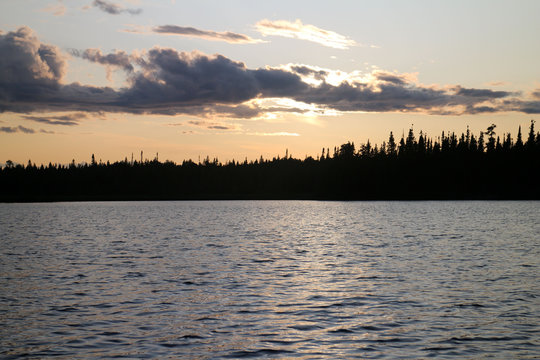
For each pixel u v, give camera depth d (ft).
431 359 46.29
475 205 449.48
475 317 60.03
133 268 98.07
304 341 51.49
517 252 122.01
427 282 82.17
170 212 380.58
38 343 50.70
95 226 228.63
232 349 49.14
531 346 49.62
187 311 63.26
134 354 47.60
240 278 86.53
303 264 103.40
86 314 61.72
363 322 58.18
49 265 102.53
